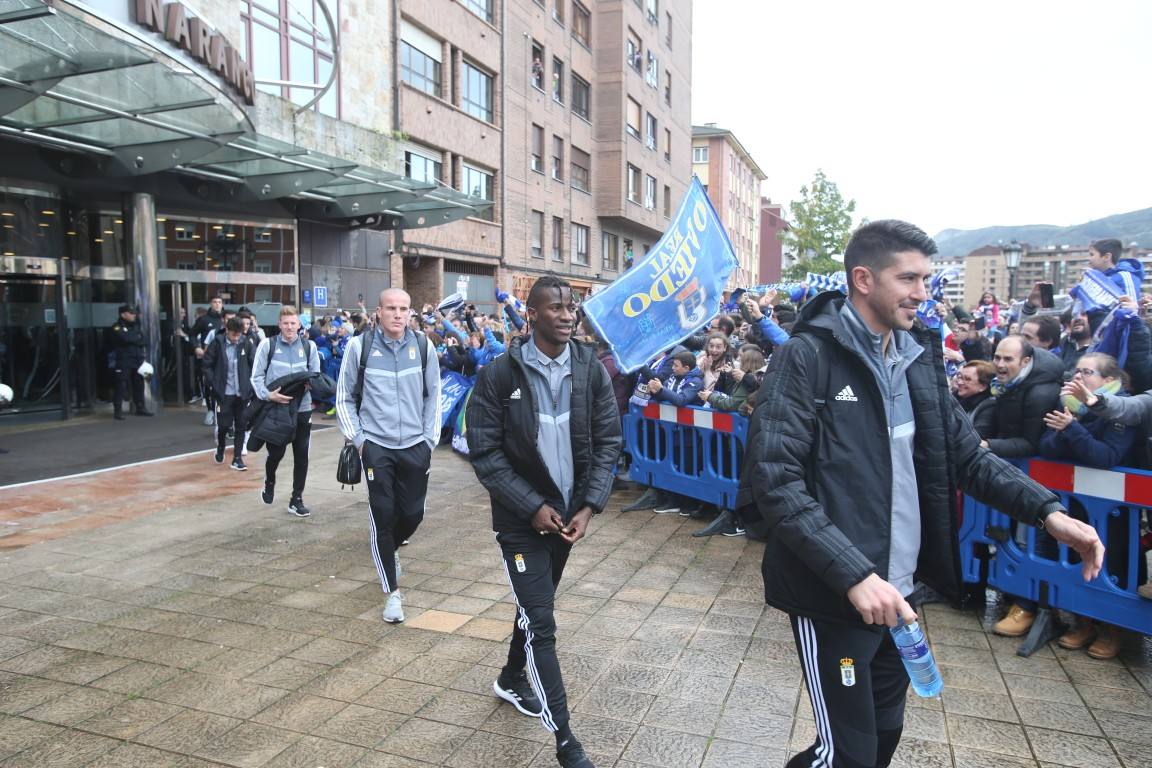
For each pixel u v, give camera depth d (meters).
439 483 7.98
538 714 3.25
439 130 20.41
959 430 2.15
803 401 2.00
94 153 11.05
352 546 5.73
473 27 21.97
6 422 11.60
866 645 2.02
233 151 11.55
